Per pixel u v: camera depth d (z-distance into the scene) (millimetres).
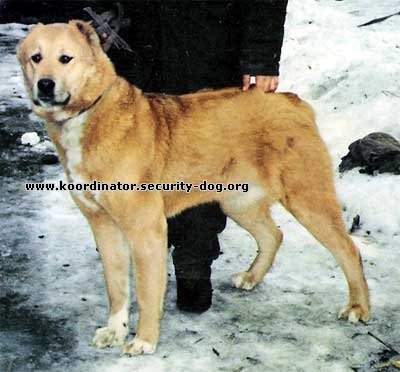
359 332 2816
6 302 2982
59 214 3676
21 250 3346
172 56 2879
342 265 2889
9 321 2873
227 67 2930
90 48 2609
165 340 2768
